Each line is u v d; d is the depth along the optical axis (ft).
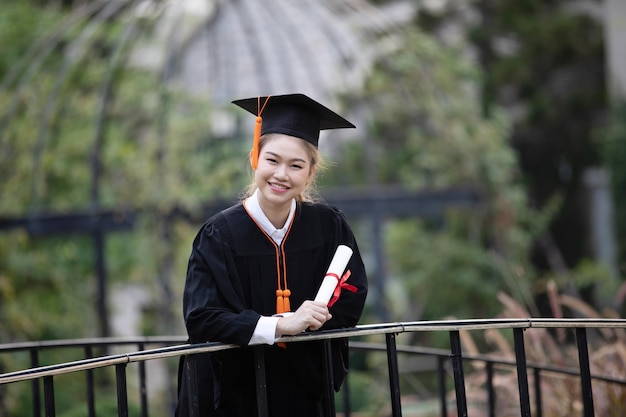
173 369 43.98
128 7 49.32
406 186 53.47
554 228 75.41
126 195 44.39
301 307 14.19
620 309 38.75
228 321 14.23
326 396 14.65
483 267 52.47
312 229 15.39
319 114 15.33
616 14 61.52
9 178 46.50
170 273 45.39
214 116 48.47
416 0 70.38
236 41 50.67
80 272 49.16
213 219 15.15
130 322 55.88
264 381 14.44
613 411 22.62
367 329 14.74
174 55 47.52
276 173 14.62
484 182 51.13
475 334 38.17
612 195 57.77
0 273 45.75
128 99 47.37
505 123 57.00
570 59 73.05
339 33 52.31
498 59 71.05
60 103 48.11
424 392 41.06
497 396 27.37
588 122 73.67
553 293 26.50
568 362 27.35
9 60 51.65
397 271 56.65
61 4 58.29
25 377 13.87
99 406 37.63
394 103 52.65
